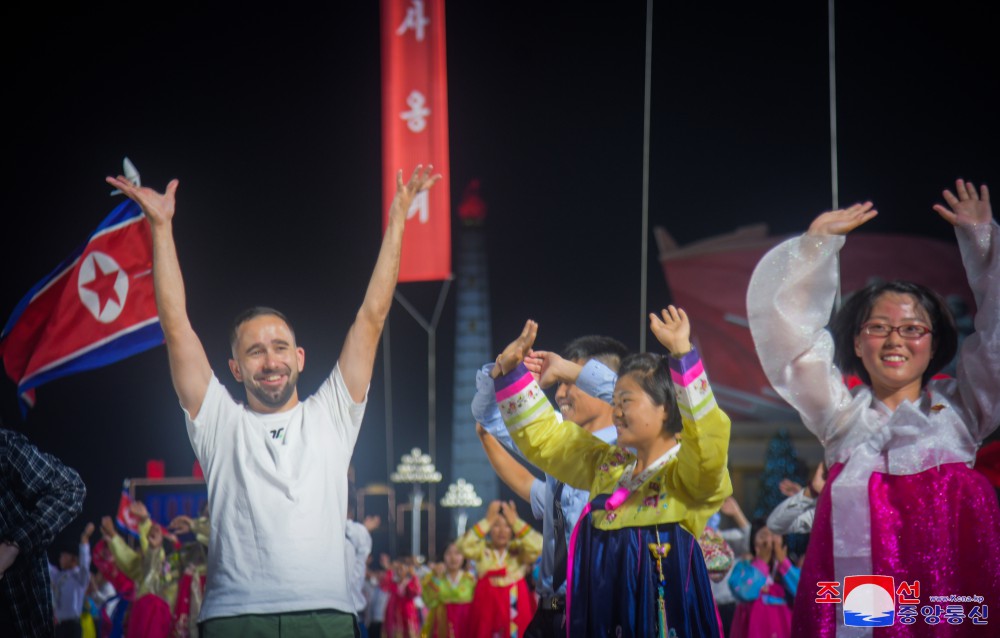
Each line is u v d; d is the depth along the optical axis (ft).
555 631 20.11
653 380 17.08
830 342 17.30
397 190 20.01
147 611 52.37
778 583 36.40
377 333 19.60
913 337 16.96
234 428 18.85
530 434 18.22
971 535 15.94
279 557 17.90
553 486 20.98
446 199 66.69
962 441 16.46
